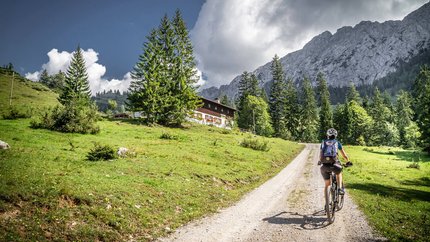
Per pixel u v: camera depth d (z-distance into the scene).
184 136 39.44
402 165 37.25
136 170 15.77
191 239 7.69
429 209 11.55
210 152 28.16
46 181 10.20
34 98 89.12
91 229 7.56
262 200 13.15
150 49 55.88
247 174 21.38
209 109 80.75
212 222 9.35
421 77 114.00
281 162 34.78
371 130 100.25
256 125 95.44
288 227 8.60
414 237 7.56
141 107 54.41
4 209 7.55
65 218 7.84
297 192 15.16
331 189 9.23
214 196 13.42
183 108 57.34
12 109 40.44
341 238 7.51
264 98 126.00
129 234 7.88
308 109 111.12
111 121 50.91
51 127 31.55
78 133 31.56
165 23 60.75
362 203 11.93
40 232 6.85
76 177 11.69
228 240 7.58
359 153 55.94
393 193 15.66
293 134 106.38
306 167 30.31
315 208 11.09
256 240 7.53
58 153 18.38
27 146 20.05
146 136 35.09
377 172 28.00
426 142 60.00
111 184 11.56
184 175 16.59
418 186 21.16
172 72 59.00
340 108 108.38
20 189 8.84
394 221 9.13
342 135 102.12
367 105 125.12
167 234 8.12
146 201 10.62
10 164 12.62
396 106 124.88
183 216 9.84
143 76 55.06
